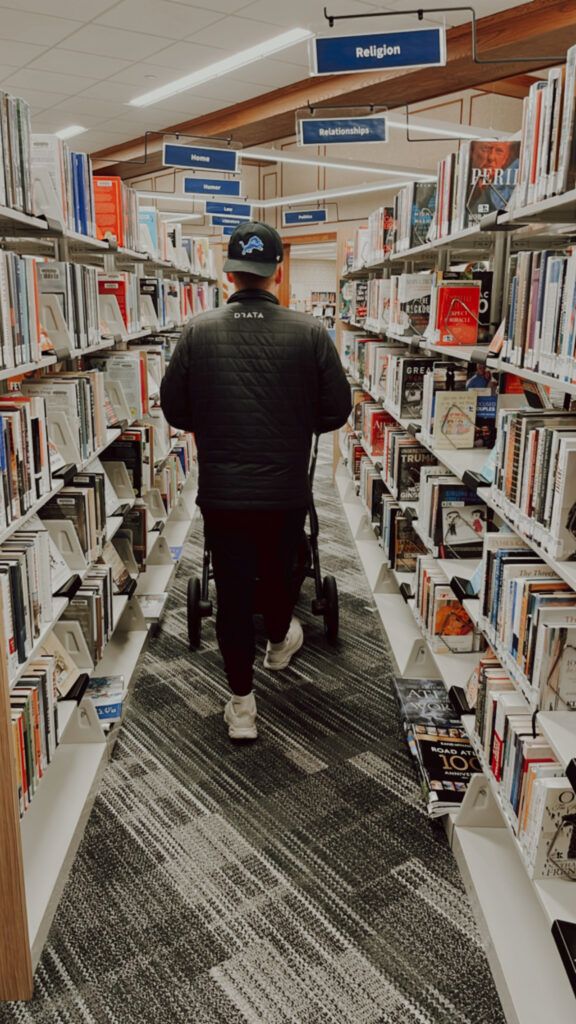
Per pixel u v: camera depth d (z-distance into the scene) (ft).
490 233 8.27
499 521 8.87
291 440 7.98
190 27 21.08
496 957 5.76
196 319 7.95
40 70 25.34
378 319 15.33
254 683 10.66
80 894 6.65
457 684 8.30
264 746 9.06
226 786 8.26
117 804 7.92
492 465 7.17
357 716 9.79
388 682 10.74
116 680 9.86
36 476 6.78
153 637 12.13
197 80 26.03
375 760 8.80
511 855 6.81
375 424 15.20
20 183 6.38
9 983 5.58
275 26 20.86
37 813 7.29
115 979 5.80
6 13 20.20
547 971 5.60
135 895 6.65
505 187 8.54
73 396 8.20
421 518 9.89
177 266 19.54
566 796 5.02
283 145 39.55
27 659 6.20
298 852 7.23
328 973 5.86
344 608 13.38
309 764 8.71
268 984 5.76
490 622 6.63
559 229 7.30
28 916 6.03
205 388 7.85
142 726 9.48
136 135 34.55
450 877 6.91
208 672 10.94
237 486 7.98
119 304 12.17
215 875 6.91
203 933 6.24
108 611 9.49
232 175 41.63
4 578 5.63
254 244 7.72
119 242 12.35
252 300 7.89
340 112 25.32
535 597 5.42
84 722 8.42
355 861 7.11
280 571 8.72
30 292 6.68
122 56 23.67
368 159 35.12
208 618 12.82
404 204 11.90
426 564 9.90
